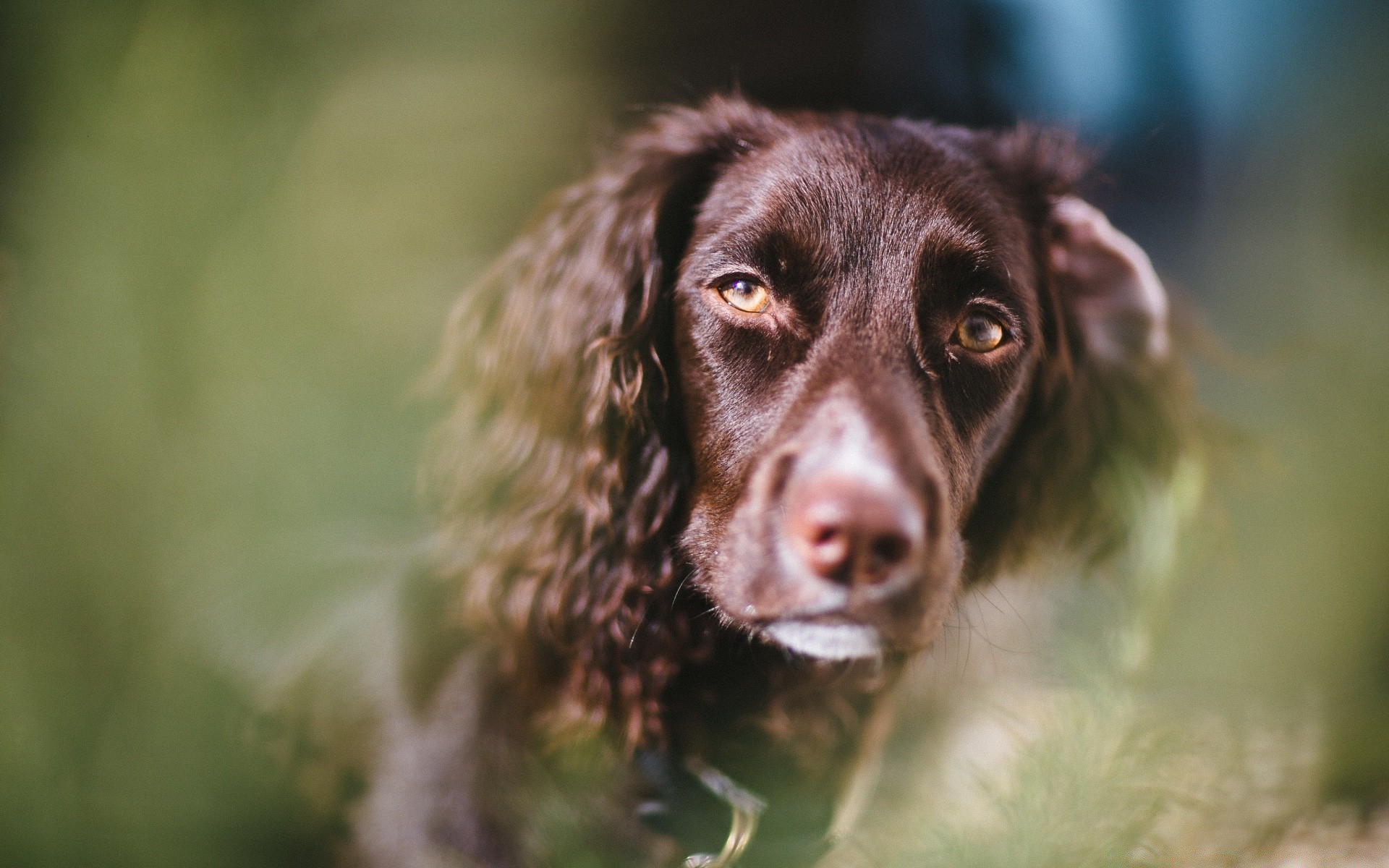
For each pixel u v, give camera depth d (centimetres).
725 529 194
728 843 206
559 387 229
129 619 219
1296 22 441
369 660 251
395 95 399
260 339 253
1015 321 207
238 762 243
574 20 456
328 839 247
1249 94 462
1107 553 266
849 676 230
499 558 227
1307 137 430
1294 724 295
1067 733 221
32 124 210
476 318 259
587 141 368
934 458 182
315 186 282
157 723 224
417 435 317
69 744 207
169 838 215
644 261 220
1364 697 312
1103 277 258
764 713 226
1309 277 411
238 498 255
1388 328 370
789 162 208
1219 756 259
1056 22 515
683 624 216
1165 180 490
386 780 231
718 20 509
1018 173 240
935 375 196
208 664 244
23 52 208
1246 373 327
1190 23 480
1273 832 245
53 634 210
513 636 222
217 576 258
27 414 211
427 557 260
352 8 377
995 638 302
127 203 215
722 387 199
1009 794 229
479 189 422
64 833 200
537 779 221
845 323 191
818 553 167
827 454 172
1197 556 294
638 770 221
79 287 212
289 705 255
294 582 274
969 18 525
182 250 223
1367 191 404
